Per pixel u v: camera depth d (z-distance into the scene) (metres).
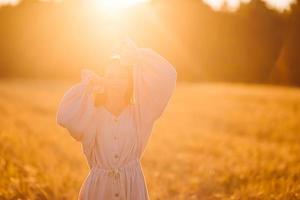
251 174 11.18
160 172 12.48
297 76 78.00
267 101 40.72
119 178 5.06
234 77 84.06
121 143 5.07
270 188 9.38
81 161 13.47
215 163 13.10
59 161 13.23
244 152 14.91
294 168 11.88
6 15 91.38
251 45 82.62
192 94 49.19
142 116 5.15
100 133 5.10
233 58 84.19
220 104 38.97
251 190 9.45
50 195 9.23
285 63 79.31
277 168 11.71
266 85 75.62
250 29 82.44
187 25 85.81
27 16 90.94
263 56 81.44
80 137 5.18
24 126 21.45
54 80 79.31
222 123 26.41
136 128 5.16
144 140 5.22
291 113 30.91
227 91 53.38
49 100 40.94
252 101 41.41
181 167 13.02
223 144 17.23
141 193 5.14
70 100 5.06
